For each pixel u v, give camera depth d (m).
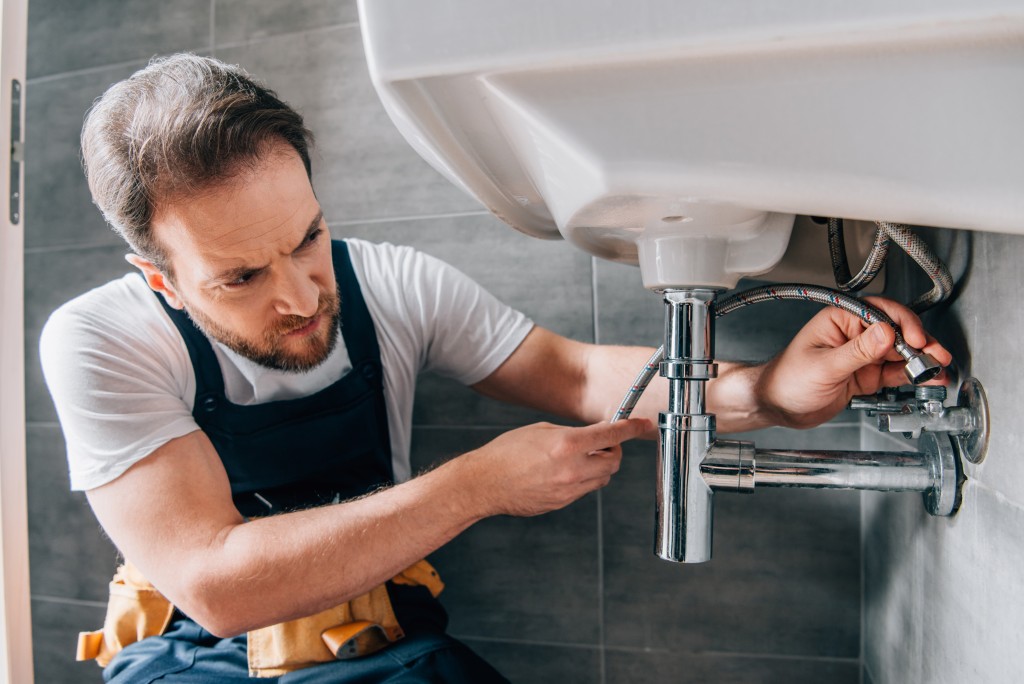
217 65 0.89
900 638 0.86
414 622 1.01
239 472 1.04
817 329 0.75
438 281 1.14
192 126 0.78
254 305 0.89
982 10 0.29
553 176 0.46
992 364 0.56
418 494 0.80
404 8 0.38
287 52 1.33
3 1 1.15
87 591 1.46
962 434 0.62
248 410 1.03
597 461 0.77
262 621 0.80
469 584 1.29
